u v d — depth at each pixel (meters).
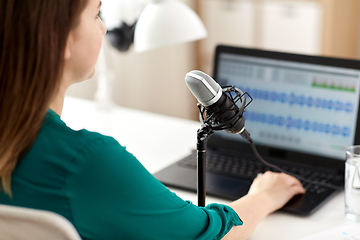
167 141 1.48
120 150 0.65
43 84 0.60
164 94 3.28
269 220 0.94
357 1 2.79
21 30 0.58
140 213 0.64
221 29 3.28
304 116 1.19
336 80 1.13
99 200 0.62
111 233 0.64
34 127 0.62
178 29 1.52
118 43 1.75
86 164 0.62
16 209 0.55
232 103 0.76
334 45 2.84
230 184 1.09
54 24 0.60
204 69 3.43
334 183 1.08
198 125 1.65
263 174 1.08
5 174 0.63
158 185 0.68
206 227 0.74
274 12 3.03
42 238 0.56
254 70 1.26
